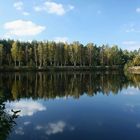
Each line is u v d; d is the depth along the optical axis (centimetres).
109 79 5891
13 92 3503
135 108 2433
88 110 2341
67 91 3703
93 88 4097
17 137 1497
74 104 2662
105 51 12862
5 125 1540
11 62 10431
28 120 1930
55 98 3056
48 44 11044
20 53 10162
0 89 3672
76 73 8456
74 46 11656
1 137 1391
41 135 1552
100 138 1506
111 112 2255
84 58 11944
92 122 1883
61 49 11362
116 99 3006
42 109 2384
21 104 2631
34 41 11525
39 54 10775
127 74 8094
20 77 6184
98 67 11919
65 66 11244
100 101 2853
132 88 4125
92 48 12256
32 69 9888
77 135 1563
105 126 1775
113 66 12544
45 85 4456
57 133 1594
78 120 1950
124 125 1795
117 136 1544
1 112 1741
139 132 1625
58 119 1977
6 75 6894
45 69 10206
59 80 5475
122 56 13962
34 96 3186
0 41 11544
